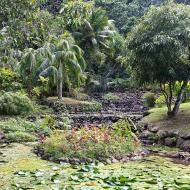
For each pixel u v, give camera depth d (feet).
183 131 26.27
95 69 79.92
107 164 19.84
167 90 35.70
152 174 16.99
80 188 14.05
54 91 53.88
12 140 26.18
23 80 49.32
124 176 16.17
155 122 30.99
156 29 28.81
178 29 28.14
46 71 48.73
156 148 25.61
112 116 38.11
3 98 40.32
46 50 48.60
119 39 78.07
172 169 18.40
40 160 20.08
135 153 22.67
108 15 92.17
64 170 17.56
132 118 35.96
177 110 31.53
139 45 29.12
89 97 61.62
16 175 16.25
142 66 29.86
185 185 14.93
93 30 73.31
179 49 27.55
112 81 76.13
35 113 41.88
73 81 53.98
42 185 14.57
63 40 49.49
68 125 33.58
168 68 28.55
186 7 29.60
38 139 27.25
